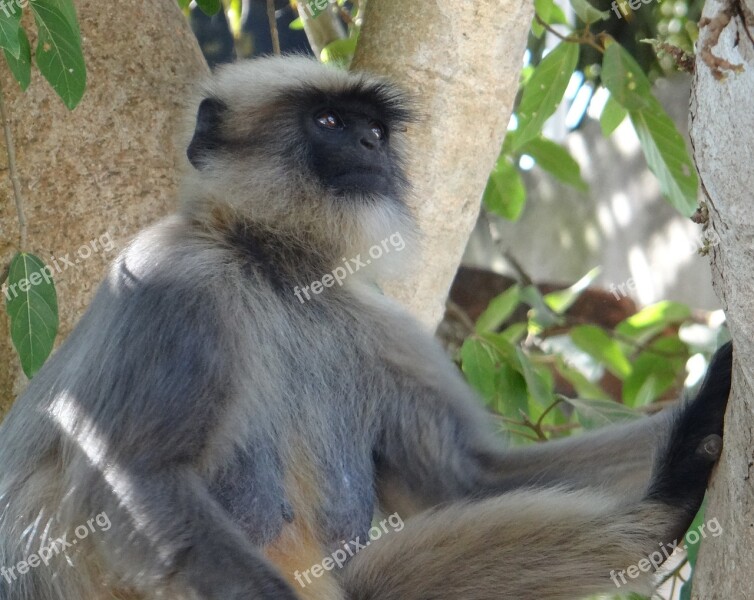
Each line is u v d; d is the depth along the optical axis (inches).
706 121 230.1
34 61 419.5
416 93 426.6
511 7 432.5
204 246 359.3
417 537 353.1
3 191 414.0
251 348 345.1
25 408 350.9
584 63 764.6
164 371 319.0
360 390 380.8
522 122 498.9
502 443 405.7
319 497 361.7
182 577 298.0
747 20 217.8
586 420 450.6
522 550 346.9
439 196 426.6
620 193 1267.2
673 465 336.2
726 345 331.0
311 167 387.5
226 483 341.7
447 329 685.3
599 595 346.6
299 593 324.8
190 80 447.2
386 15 433.7
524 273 636.7
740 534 263.0
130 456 309.6
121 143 426.3
